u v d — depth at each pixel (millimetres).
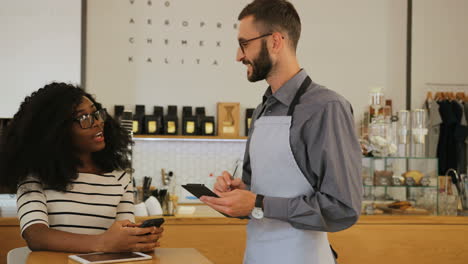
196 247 3799
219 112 5023
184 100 5113
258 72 1991
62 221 1959
